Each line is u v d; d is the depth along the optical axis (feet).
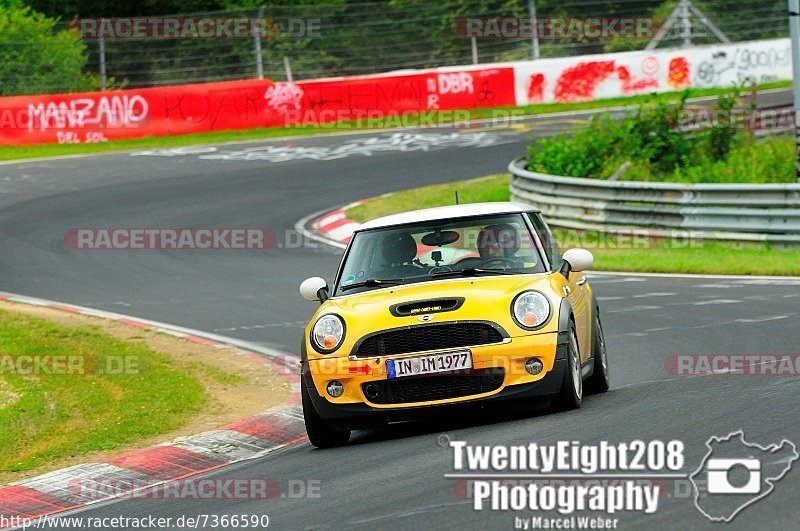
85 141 377.50
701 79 430.61
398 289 96.89
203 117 388.78
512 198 260.83
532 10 452.35
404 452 85.56
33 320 166.20
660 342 131.13
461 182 301.22
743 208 209.15
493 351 89.51
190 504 78.54
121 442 103.35
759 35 477.77
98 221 267.39
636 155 279.90
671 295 165.99
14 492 88.22
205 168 333.21
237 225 259.60
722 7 477.36
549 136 358.84
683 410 89.25
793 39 225.35
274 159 344.49
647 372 114.93
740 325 136.36
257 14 485.56
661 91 426.92
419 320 90.79
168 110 386.11
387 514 67.46
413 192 289.74
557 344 90.99
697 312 149.48
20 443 103.76
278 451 98.43
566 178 233.96
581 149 278.67
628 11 480.64
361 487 75.66
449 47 475.31
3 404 114.73
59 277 212.02
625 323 146.72
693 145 286.05
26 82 411.34
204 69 447.42
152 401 116.98
